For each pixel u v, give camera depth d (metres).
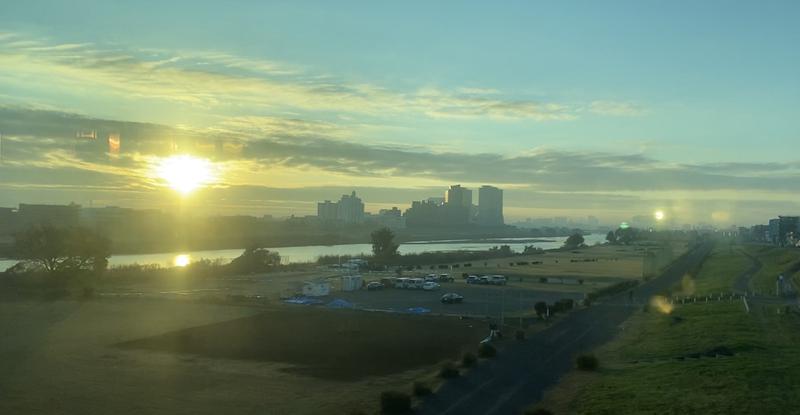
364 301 75.94
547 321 57.59
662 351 42.91
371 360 41.78
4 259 119.94
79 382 35.69
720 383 31.59
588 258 165.38
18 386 34.81
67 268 88.00
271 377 37.03
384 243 150.38
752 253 176.62
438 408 29.86
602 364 39.75
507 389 33.44
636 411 27.80
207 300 73.19
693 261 154.25
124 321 58.12
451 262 148.50
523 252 195.25
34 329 53.44
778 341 43.84
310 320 58.94
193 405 31.25
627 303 71.69
